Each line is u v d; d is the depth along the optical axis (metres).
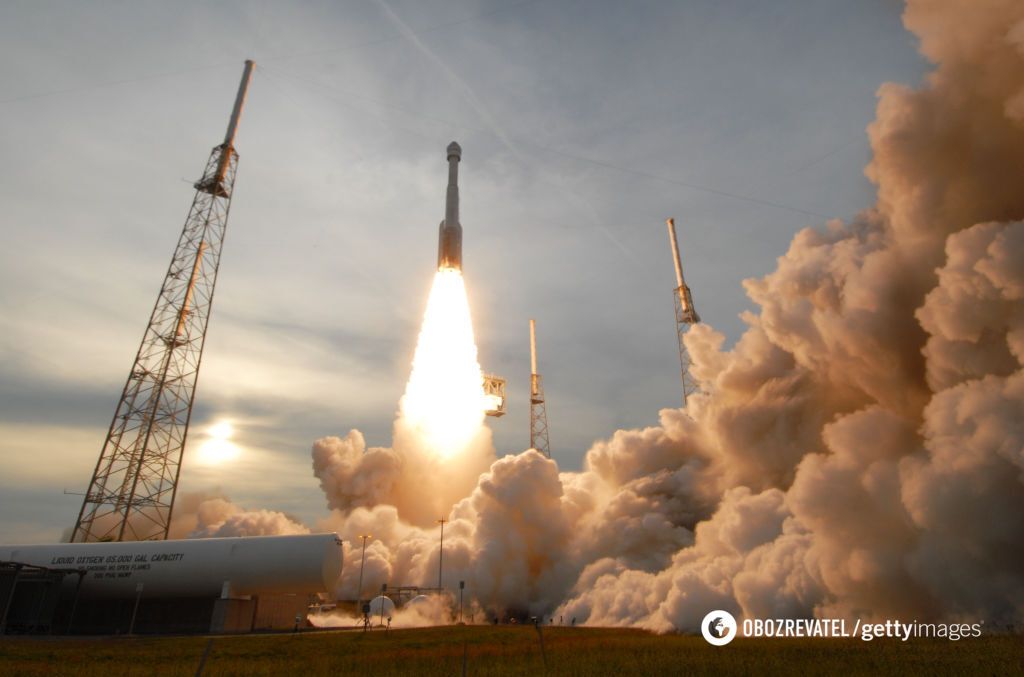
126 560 58.84
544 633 47.44
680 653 29.64
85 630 57.97
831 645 30.36
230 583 57.34
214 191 89.19
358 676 25.23
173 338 81.62
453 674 24.80
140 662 32.22
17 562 55.97
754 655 27.88
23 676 26.72
